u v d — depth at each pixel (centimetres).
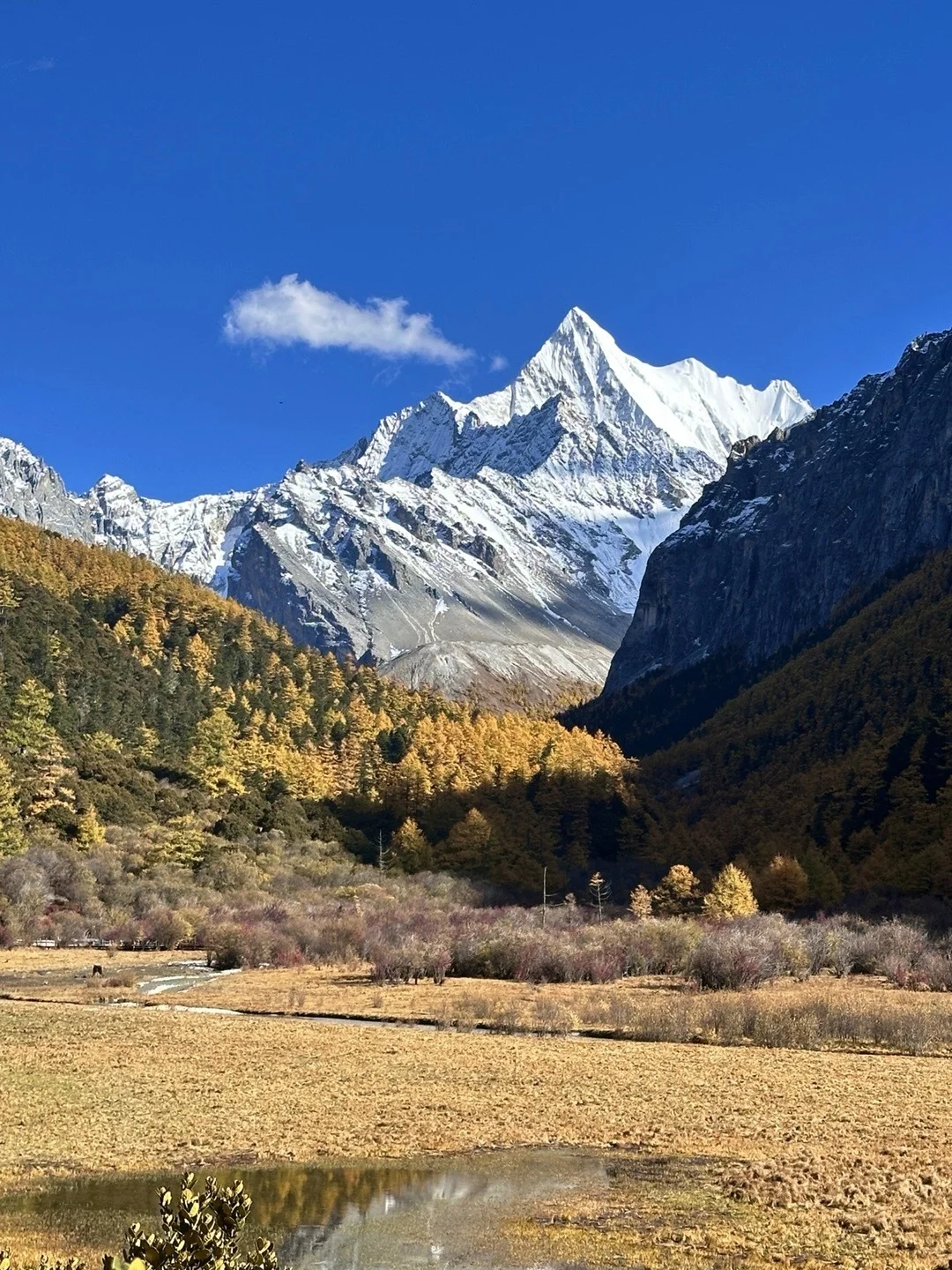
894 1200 3866
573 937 12538
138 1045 6994
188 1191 1809
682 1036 7550
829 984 10556
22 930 13250
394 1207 3862
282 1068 6334
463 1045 7162
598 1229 3616
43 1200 3888
